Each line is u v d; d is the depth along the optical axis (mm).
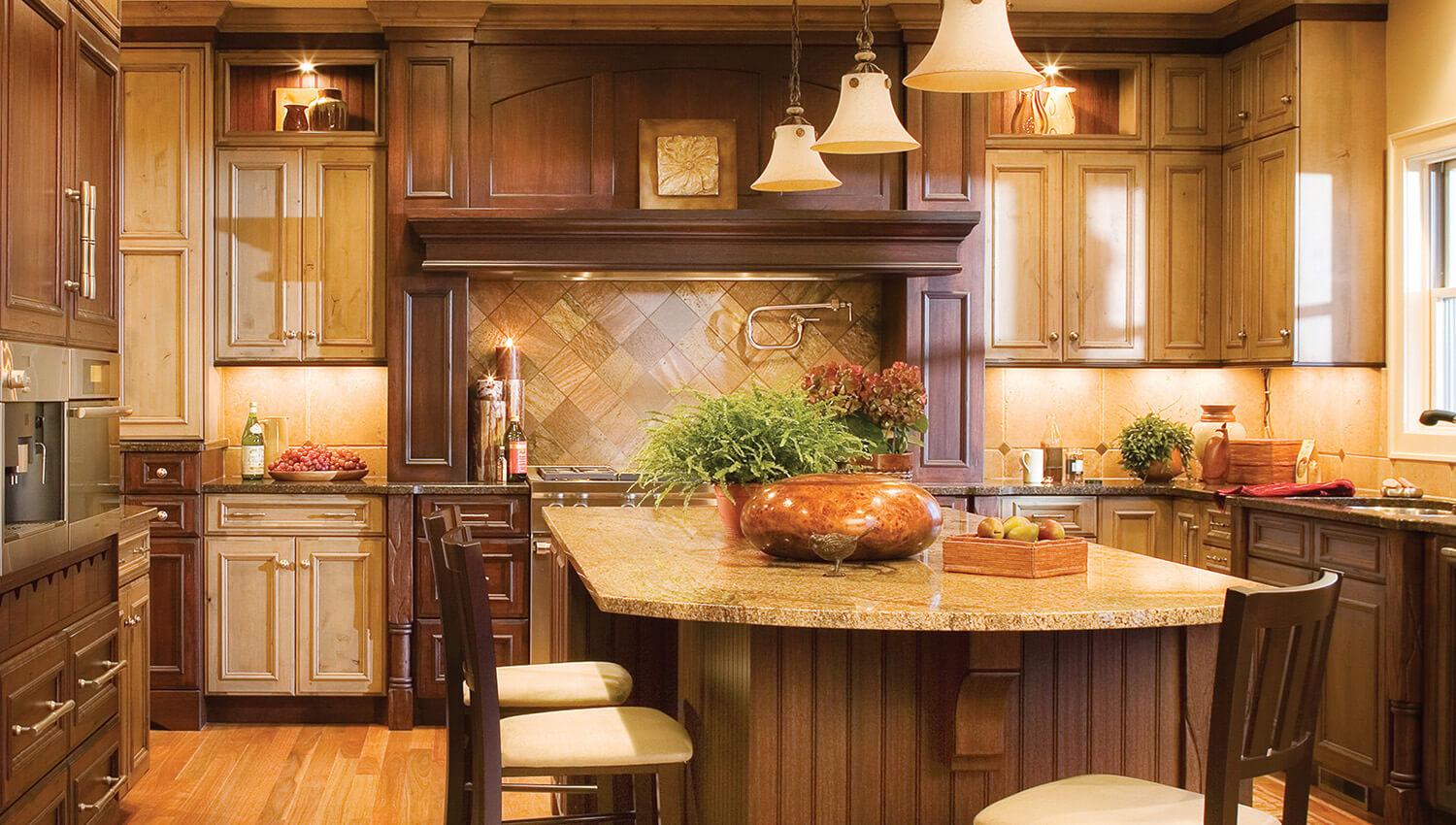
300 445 5879
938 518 2789
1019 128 5871
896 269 5477
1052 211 5746
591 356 5953
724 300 6020
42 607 3105
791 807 2412
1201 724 2551
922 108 5621
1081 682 2516
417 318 5480
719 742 2674
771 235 5406
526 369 5922
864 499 2668
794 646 2412
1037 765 2504
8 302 2930
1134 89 5785
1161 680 2547
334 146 5559
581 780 3463
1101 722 2521
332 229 5562
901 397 3646
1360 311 5230
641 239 5395
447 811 2725
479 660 2332
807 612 2135
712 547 3031
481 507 5355
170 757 4863
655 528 3514
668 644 3373
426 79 5465
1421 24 5004
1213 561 5129
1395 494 4789
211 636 5363
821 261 5457
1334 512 4309
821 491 2682
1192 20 5688
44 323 3168
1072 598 2268
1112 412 6129
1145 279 5781
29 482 3232
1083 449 6129
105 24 3703
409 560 5344
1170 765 2549
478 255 5363
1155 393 6133
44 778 3090
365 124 5875
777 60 5613
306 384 5887
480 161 5520
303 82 5855
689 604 2205
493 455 5543
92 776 3496
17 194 3004
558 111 5555
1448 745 3857
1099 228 5758
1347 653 4285
